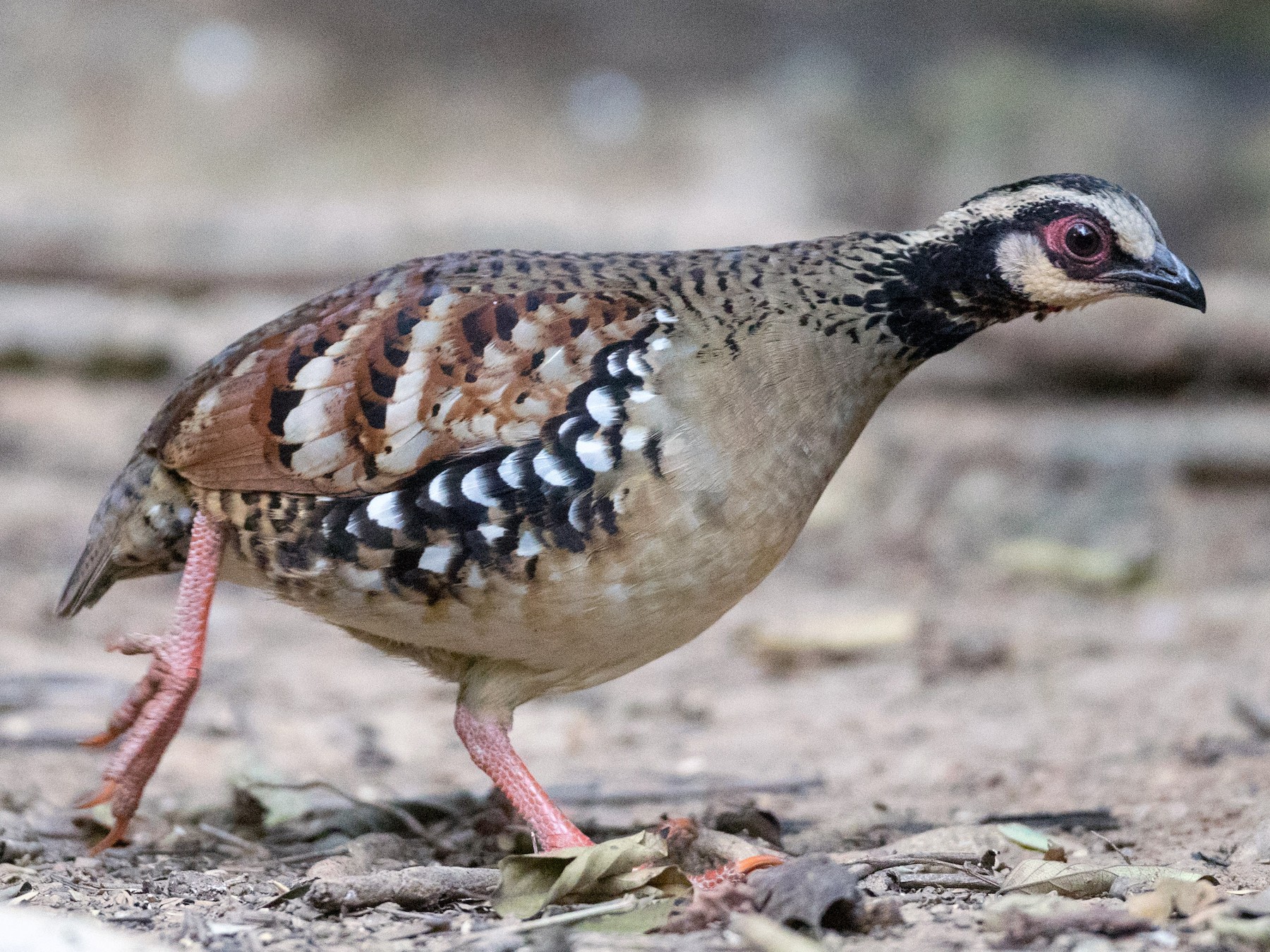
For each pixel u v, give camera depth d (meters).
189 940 5.82
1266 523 16.23
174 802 8.84
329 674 12.41
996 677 12.02
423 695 11.85
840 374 6.91
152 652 7.11
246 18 35.94
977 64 35.03
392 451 6.54
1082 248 7.02
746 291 6.85
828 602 14.89
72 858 7.36
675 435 6.54
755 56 37.19
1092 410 18.69
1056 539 16.42
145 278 20.50
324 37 35.91
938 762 9.74
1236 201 31.52
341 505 6.65
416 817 8.37
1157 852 7.34
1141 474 17.09
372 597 6.75
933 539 16.67
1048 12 36.19
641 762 10.05
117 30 34.16
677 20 37.78
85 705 10.96
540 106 34.53
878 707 11.32
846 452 7.11
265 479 6.71
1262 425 17.39
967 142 32.88
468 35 36.97
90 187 26.45
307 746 10.33
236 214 20.80
